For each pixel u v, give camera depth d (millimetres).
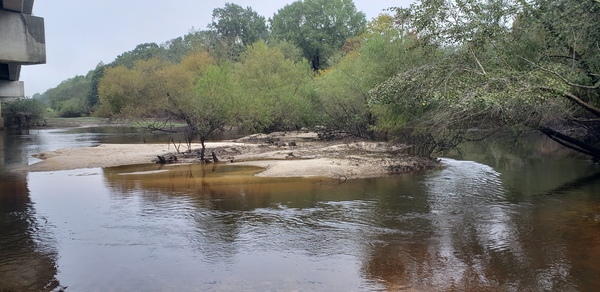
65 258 9711
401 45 26344
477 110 17656
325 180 18531
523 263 9016
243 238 10859
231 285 8156
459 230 11281
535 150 29312
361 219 12391
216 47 70188
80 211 13703
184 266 9133
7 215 13328
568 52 17500
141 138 43250
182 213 13266
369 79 27875
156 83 53125
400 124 25156
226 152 28766
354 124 34938
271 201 14695
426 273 8586
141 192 16484
